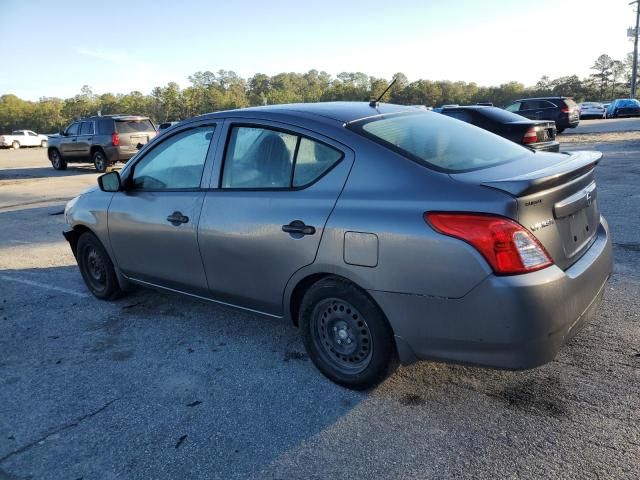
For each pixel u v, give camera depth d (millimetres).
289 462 2535
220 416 2943
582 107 41531
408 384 3152
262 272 3293
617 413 2732
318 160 3066
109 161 17250
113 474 2521
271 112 3404
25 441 2814
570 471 2344
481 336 2498
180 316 4434
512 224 2402
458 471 2400
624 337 3523
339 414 2900
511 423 2719
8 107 121000
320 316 3152
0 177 17734
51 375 3527
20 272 6016
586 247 2945
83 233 4797
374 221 2713
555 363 3260
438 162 2846
